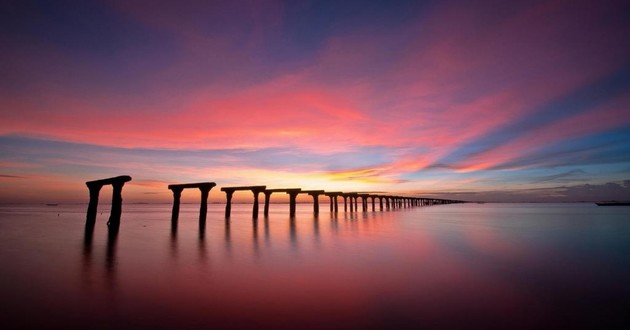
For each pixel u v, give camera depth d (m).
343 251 10.79
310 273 7.65
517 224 23.19
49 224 21.39
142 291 6.20
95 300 5.66
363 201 45.66
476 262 8.96
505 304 5.47
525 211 51.41
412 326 4.57
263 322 4.73
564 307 5.33
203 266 8.42
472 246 11.98
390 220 26.97
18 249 10.99
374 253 10.41
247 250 10.95
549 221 26.64
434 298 5.79
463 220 27.78
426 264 8.67
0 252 10.42
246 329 4.48
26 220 25.39
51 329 4.45
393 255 10.03
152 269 8.07
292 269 8.08
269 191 28.44
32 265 8.45
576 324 4.66
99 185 16.70
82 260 9.15
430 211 51.56
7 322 4.66
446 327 4.54
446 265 8.55
